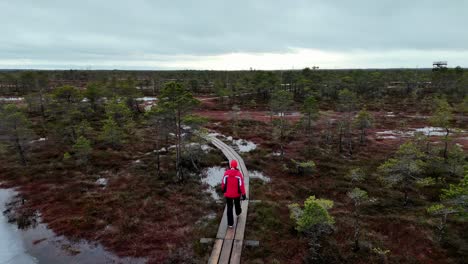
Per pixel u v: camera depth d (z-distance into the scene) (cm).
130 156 2380
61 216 1373
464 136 2948
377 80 6231
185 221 1318
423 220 1272
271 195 1594
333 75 6656
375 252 1020
